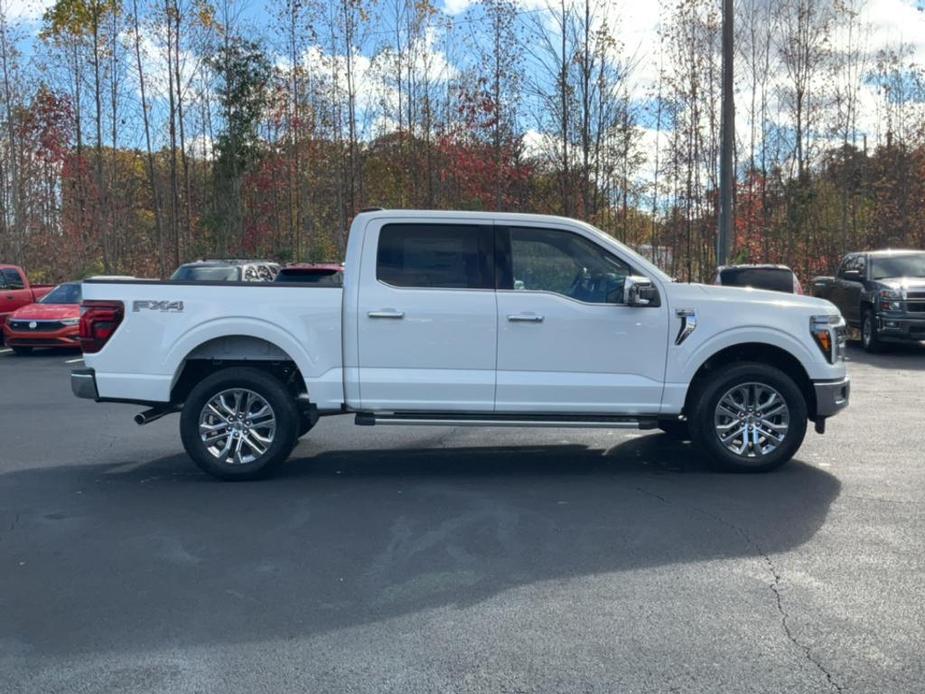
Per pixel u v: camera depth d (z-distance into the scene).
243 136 28.84
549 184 27.61
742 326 7.62
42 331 18.44
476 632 4.52
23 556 5.79
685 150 30.67
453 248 7.65
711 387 7.68
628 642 4.38
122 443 9.59
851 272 19.00
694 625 4.57
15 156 31.67
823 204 32.28
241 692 3.94
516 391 7.54
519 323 7.51
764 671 4.07
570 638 4.43
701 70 29.56
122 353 7.66
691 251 33.12
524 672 4.08
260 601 4.97
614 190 28.64
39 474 8.12
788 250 30.34
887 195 31.88
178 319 7.62
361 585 5.19
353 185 31.39
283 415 7.70
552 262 7.66
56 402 12.61
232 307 7.61
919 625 4.55
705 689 3.91
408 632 4.53
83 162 33.72
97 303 7.68
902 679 3.99
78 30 25.12
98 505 7.01
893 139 31.88
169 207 37.22
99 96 29.86
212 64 28.38
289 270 13.16
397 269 7.62
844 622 4.59
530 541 5.94
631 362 7.58
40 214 33.75
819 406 7.77
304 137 31.67
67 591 5.16
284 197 33.47
